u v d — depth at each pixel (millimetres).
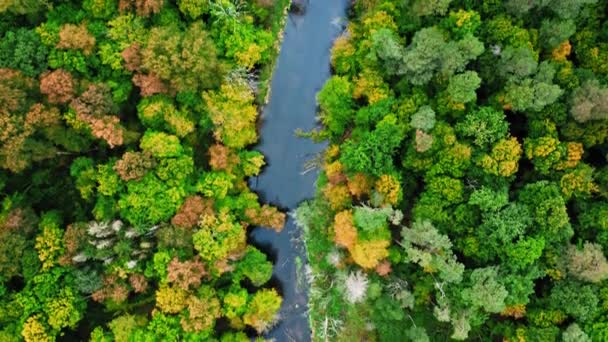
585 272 39312
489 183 42000
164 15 43875
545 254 41156
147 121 43562
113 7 43344
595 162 43500
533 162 42219
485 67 42906
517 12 42375
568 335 39156
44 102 41719
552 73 41094
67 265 41812
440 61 41750
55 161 44594
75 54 42219
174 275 41312
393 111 43281
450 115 43219
